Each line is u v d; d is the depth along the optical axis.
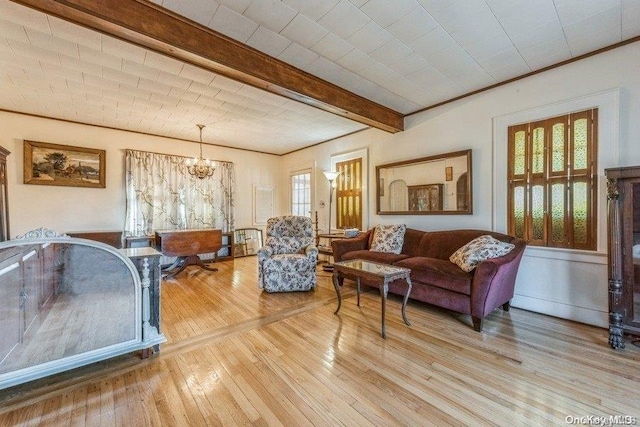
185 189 5.59
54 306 1.86
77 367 1.87
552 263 2.90
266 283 3.72
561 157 2.86
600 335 2.45
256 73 2.54
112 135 4.86
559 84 2.84
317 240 5.48
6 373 1.64
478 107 3.46
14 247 1.70
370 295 3.65
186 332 2.54
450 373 1.90
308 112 4.18
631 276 2.18
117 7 1.81
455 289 2.75
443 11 2.06
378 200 4.64
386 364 2.01
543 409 1.55
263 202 6.89
